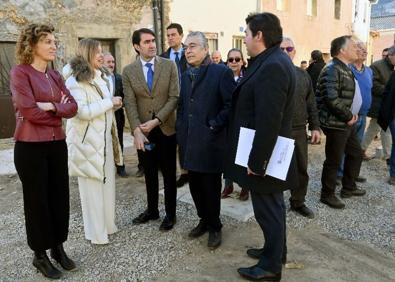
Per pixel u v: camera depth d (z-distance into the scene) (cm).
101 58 323
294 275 297
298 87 370
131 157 647
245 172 267
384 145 605
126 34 824
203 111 317
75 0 743
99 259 323
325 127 408
